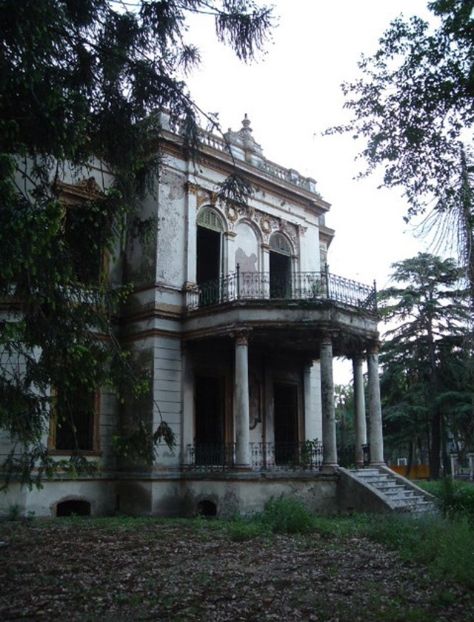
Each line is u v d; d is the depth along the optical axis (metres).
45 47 8.65
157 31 10.42
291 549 11.70
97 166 20.08
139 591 8.42
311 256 25.72
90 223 10.21
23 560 10.67
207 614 7.37
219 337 19.72
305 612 7.47
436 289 31.84
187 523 15.72
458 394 29.36
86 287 10.52
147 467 19.06
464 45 9.12
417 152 10.12
